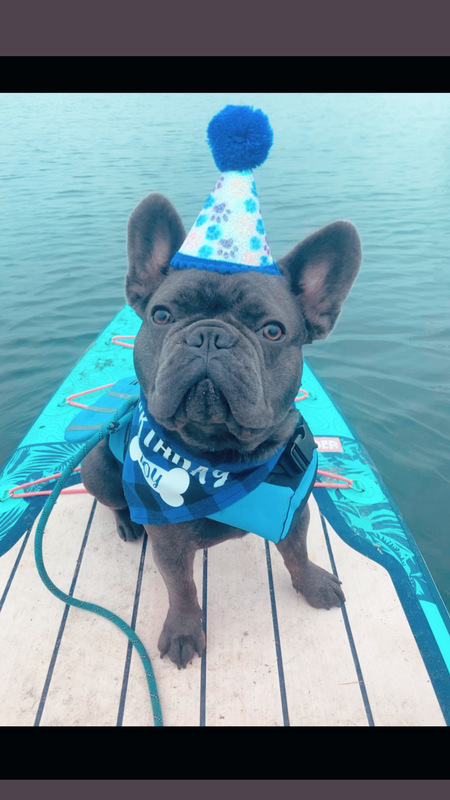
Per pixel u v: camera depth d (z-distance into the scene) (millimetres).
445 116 6527
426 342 1445
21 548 675
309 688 521
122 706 507
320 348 1436
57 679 528
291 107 7711
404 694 516
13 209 2607
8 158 3906
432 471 1021
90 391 1014
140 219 490
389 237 2213
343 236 483
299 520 531
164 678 528
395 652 551
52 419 949
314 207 2609
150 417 484
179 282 439
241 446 464
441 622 584
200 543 511
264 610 594
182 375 400
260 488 484
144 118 6281
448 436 1106
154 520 486
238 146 428
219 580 629
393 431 1124
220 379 394
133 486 500
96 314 1604
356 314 1605
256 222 447
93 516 722
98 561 654
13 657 547
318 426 953
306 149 4273
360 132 5180
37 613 591
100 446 598
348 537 695
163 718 497
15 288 1773
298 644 559
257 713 501
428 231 2264
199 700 511
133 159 3764
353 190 2932
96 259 1986
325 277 500
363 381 1290
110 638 565
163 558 508
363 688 521
